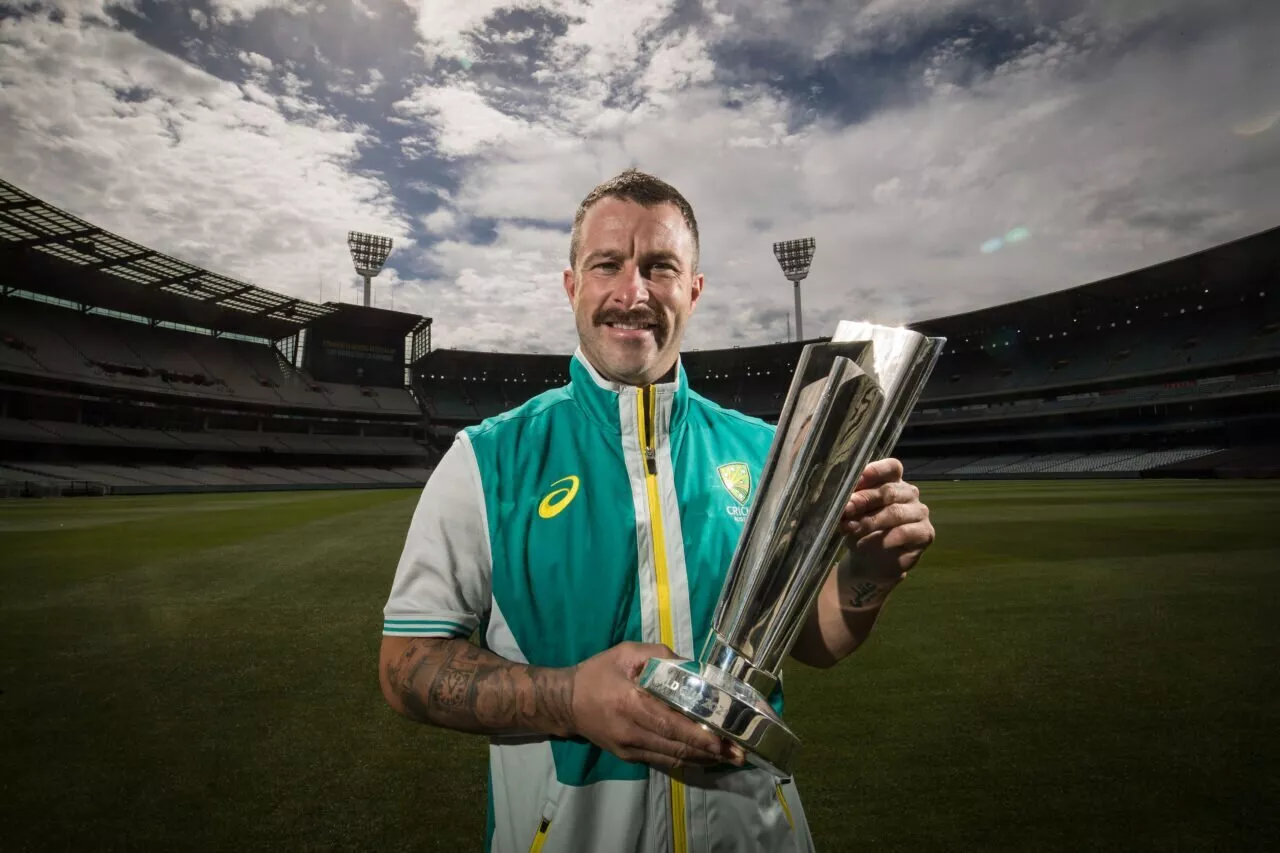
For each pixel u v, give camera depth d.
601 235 0.97
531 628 0.85
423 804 2.52
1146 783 2.56
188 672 4.12
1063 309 41.59
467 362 57.31
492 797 0.93
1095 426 40.16
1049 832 2.26
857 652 4.29
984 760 2.78
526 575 0.86
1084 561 7.75
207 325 47.78
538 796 0.86
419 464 54.19
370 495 30.64
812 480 0.57
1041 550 8.66
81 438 35.72
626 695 0.62
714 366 54.53
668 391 0.99
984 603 5.67
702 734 0.59
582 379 1.03
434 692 0.75
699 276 1.09
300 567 8.33
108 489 31.23
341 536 11.98
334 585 7.07
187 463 42.12
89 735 3.18
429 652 0.79
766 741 0.51
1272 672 3.78
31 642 4.86
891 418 0.62
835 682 3.74
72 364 37.81
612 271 0.97
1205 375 35.91
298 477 44.22
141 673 4.11
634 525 0.90
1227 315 37.22
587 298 0.98
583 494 0.92
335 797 2.58
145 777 2.76
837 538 0.59
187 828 2.38
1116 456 37.09
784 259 53.12
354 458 51.16
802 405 0.60
